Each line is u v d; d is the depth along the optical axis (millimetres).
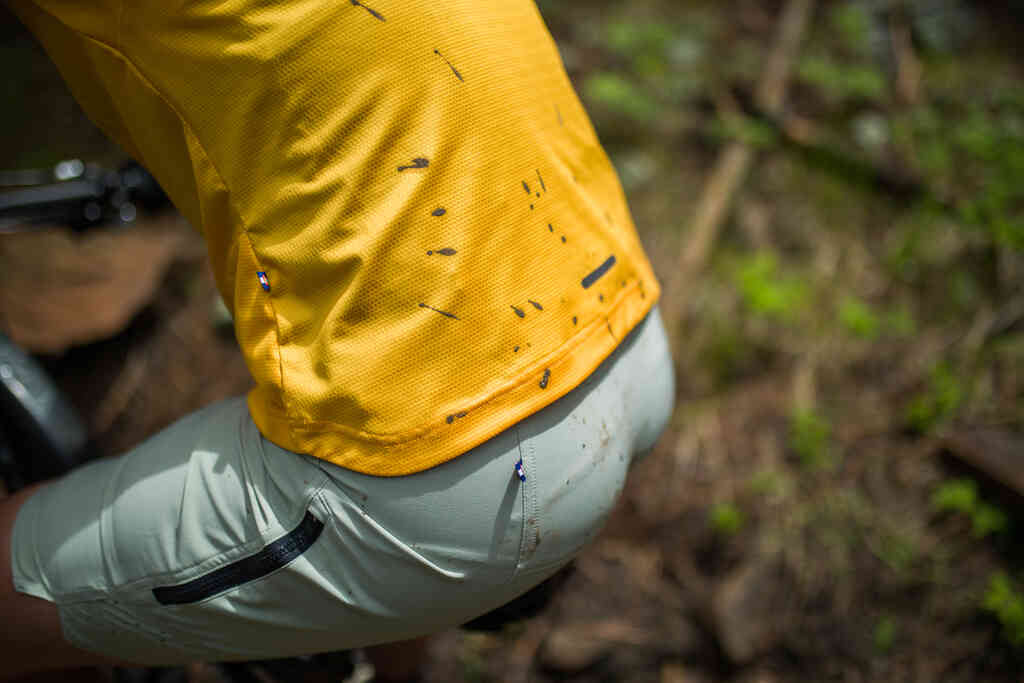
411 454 847
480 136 863
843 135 3393
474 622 1115
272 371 885
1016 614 1881
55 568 996
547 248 909
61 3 898
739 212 3045
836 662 1904
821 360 2562
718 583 2035
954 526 2125
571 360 915
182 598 947
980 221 2947
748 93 3510
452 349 846
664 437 2363
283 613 937
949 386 2408
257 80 824
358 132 823
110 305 2408
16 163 2758
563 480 926
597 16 3918
